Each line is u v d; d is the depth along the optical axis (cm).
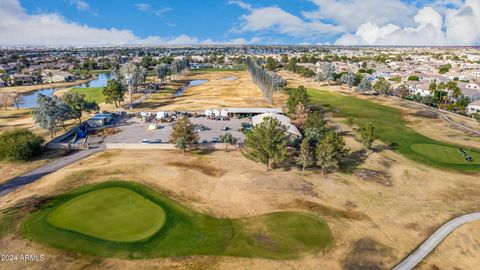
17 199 5053
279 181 5822
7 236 4059
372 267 3650
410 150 7894
